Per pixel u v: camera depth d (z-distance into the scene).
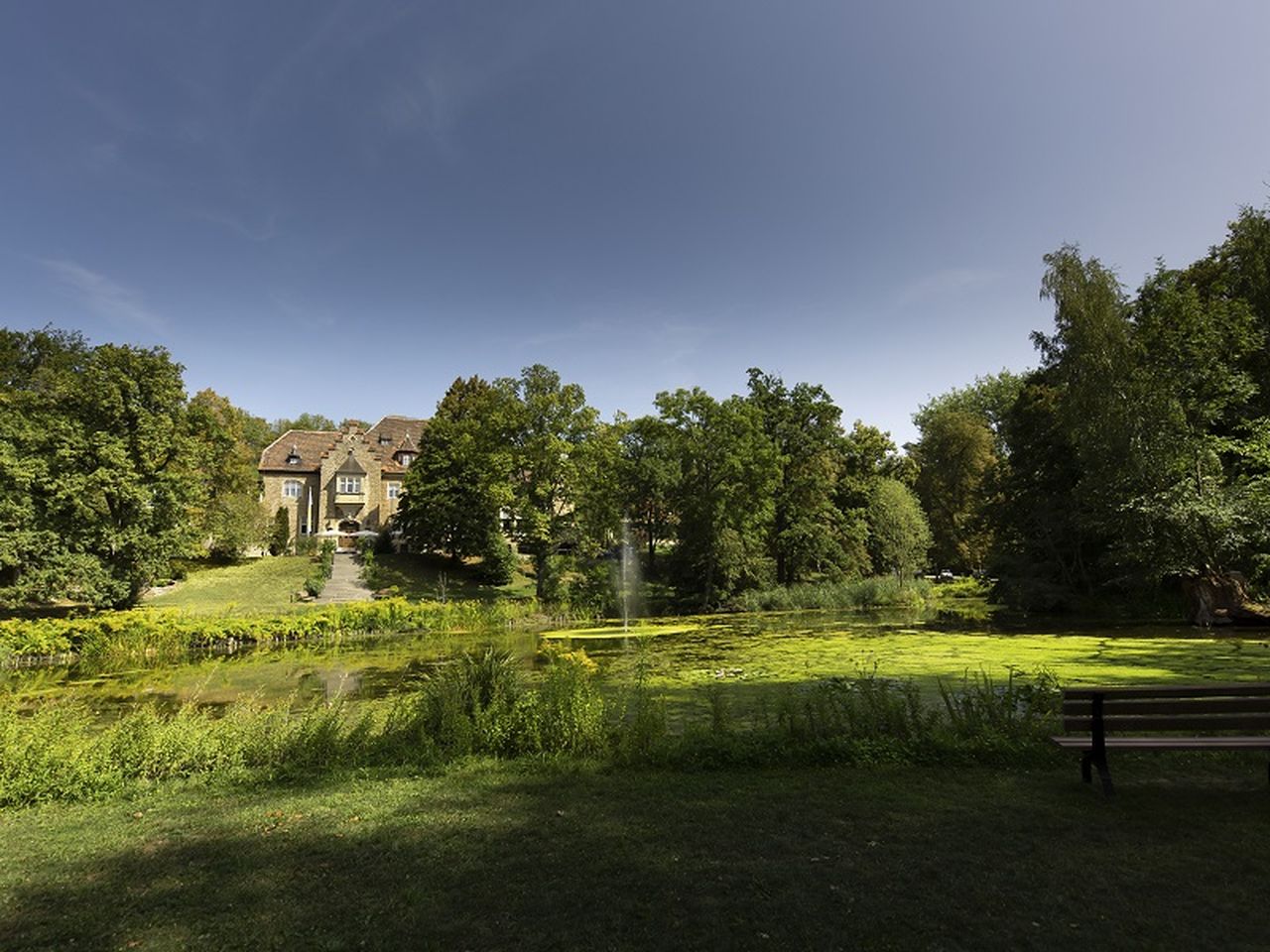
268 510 54.94
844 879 3.99
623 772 6.47
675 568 39.66
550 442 38.47
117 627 23.80
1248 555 24.08
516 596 40.12
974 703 8.45
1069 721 5.52
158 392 31.20
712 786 5.87
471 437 44.72
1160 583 26.92
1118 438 25.00
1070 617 27.66
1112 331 25.94
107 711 13.48
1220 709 5.37
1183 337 24.97
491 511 42.91
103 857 4.68
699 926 3.48
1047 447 32.38
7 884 4.25
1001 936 3.31
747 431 37.81
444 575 43.41
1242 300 24.91
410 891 3.96
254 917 3.71
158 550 30.62
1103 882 3.86
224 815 5.53
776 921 3.51
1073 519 28.34
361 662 20.72
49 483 27.78
